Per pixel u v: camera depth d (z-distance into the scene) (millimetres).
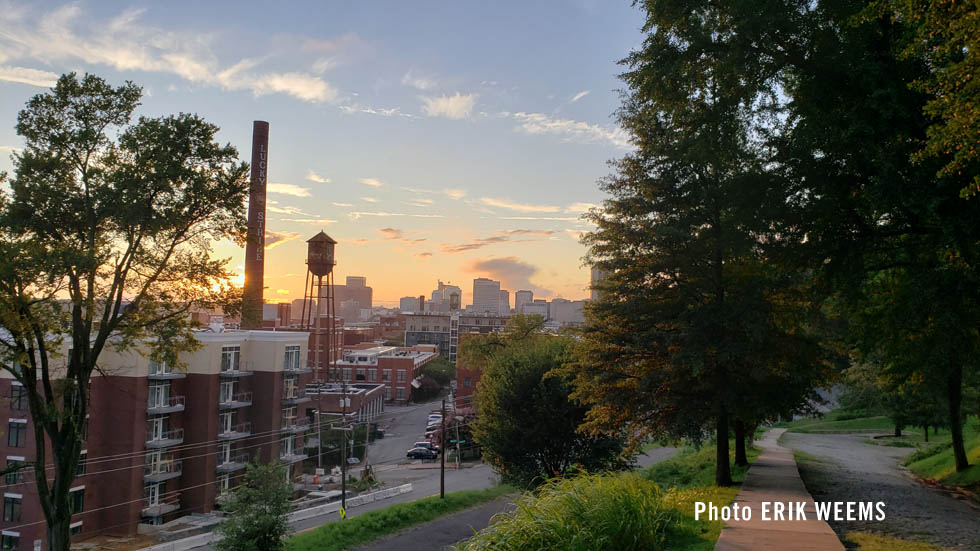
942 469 24688
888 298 17500
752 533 10758
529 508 8219
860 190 14703
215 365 50000
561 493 8719
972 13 8375
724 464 19359
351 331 169875
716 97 16719
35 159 21656
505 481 36312
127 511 42625
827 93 14234
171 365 25484
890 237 15625
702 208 18844
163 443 44969
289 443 58375
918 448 38406
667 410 20391
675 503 13891
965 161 10000
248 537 27562
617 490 9195
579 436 32969
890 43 12930
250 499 28469
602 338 20938
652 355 20312
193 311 26141
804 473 22953
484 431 35281
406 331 184125
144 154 22688
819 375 20312
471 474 60562
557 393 33062
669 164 19469
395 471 64688
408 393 116438
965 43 8969
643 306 19172
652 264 19203
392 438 85562
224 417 51969
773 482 18219
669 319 19219
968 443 29266
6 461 39031
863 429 63188
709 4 15727
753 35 14523
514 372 34406
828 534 10688
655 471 31969
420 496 50375
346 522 31766
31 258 19141
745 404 18984
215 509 49688
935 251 14312
